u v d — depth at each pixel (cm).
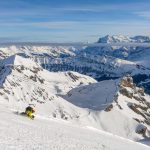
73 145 3453
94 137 4816
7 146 2605
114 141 5103
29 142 2975
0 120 3759
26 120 4456
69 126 5469
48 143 3178
